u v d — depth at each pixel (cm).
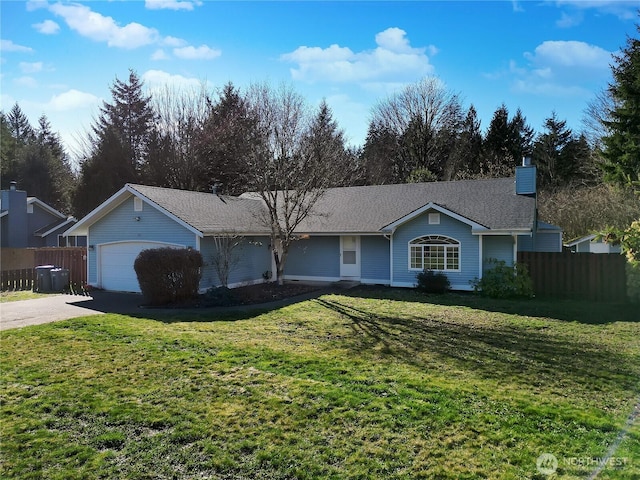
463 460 423
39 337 935
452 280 1644
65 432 494
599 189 2570
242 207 2038
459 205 1784
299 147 1906
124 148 3500
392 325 1040
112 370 704
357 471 408
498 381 642
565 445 449
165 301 1384
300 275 2003
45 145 4916
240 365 721
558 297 1490
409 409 538
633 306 1311
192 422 511
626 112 2630
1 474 411
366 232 1750
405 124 4272
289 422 508
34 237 3216
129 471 414
